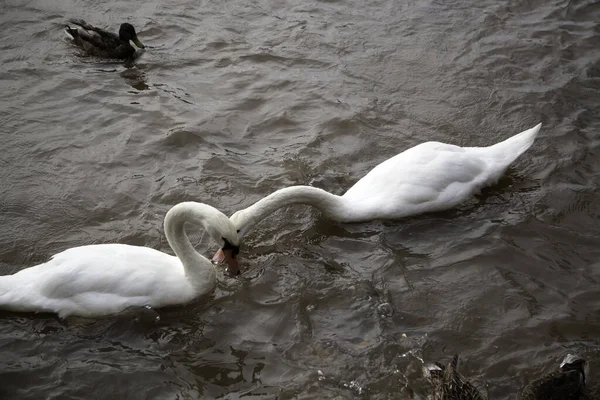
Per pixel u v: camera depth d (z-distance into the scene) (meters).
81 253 8.25
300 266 9.07
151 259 8.34
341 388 7.42
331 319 8.30
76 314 8.10
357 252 9.31
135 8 15.11
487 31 14.45
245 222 9.03
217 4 15.30
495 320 8.29
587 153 11.13
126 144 11.33
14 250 9.24
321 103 12.42
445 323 8.23
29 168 10.74
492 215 9.88
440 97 12.62
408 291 8.69
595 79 13.04
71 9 14.98
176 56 13.66
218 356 7.82
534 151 11.18
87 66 13.30
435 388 7.22
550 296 8.64
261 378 7.55
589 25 14.70
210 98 12.55
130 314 8.19
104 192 10.33
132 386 7.45
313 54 13.75
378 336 8.05
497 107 12.34
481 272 8.99
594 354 7.83
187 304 8.41
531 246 9.39
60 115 11.98
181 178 10.62
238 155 11.16
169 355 7.82
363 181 9.99
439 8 15.23
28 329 8.02
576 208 10.03
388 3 15.41
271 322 8.27
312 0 15.47
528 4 15.39
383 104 12.43
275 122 11.95
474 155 10.23
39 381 7.45
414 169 9.78
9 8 14.85
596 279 8.89
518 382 7.52
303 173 10.79
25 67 13.12
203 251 9.31
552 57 13.68
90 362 7.69
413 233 9.60
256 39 14.16
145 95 12.55
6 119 11.77
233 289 8.69
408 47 13.98
